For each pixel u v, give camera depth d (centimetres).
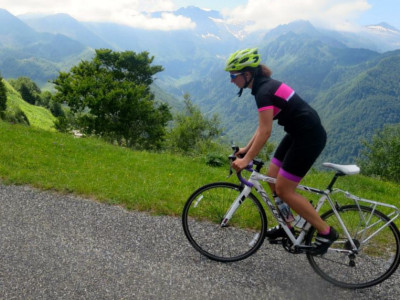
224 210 427
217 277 371
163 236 457
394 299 357
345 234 380
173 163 974
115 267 374
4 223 464
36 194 579
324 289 367
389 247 445
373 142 2822
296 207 365
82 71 3984
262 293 350
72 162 826
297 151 346
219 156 1057
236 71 353
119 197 579
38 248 403
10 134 1054
